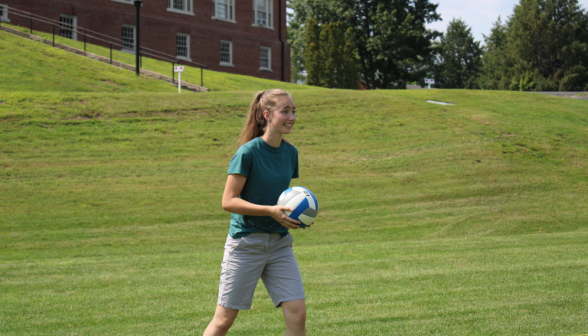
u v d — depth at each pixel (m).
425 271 6.82
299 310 3.23
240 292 3.26
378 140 18.47
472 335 4.27
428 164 16.48
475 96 25.33
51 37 28.11
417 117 20.97
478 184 15.15
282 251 3.32
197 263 7.97
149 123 18.12
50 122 16.88
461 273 6.64
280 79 42.56
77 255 9.66
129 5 33.38
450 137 18.92
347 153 17.27
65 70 23.09
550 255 7.84
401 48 48.25
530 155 17.61
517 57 62.28
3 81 20.08
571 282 6.00
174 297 5.75
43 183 13.23
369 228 12.12
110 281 6.61
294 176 3.66
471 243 9.43
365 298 5.51
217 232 11.47
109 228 11.31
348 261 7.75
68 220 11.52
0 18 28.42
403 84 54.09
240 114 19.97
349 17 50.22
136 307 5.34
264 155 3.30
